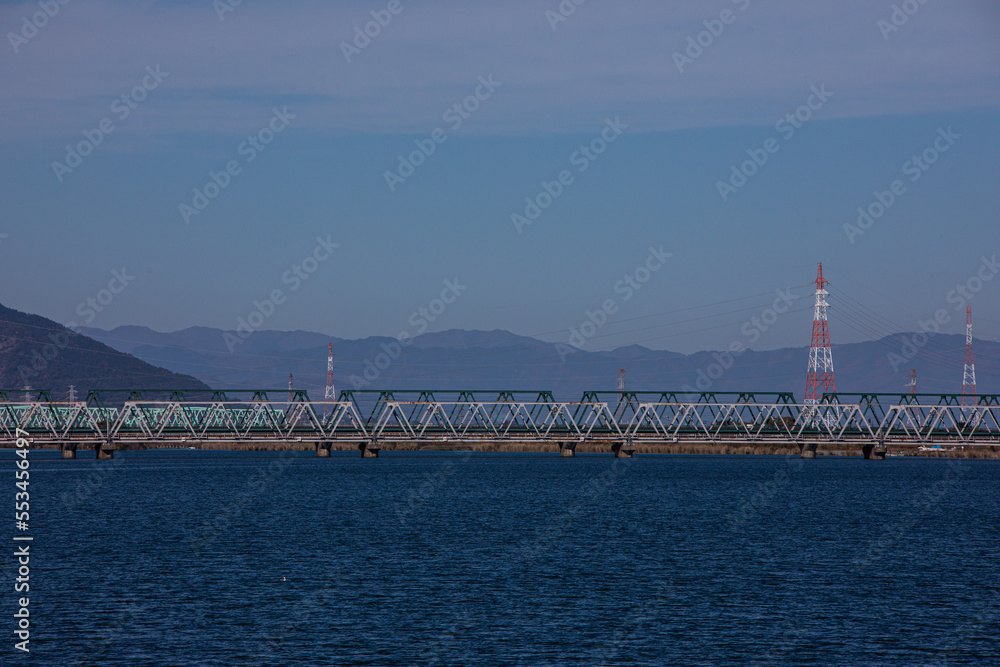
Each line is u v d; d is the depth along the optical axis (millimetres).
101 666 64625
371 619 76438
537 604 81438
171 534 120750
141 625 74125
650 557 104188
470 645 69812
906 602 82812
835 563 101312
